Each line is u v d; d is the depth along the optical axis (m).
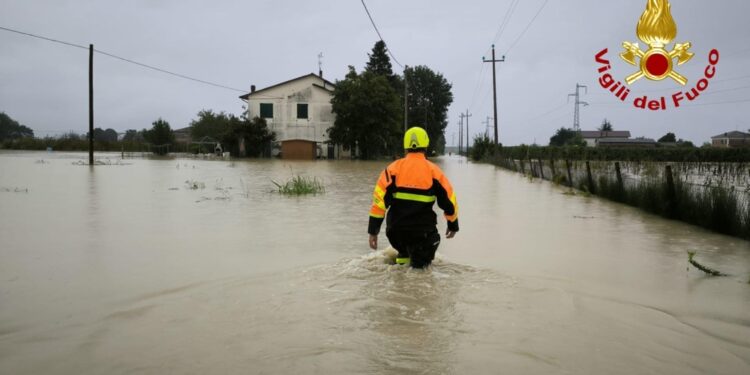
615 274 5.48
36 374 2.96
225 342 3.41
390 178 5.40
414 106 90.88
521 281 5.00
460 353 3.26
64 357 3.19
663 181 11.01
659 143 73.38
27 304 4.24
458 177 23.61
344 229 8.11
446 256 6.24
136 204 11.26
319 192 14.32
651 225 9.22
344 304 4.17
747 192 8.91
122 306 4.18
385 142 52.81
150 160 40.06
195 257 6.03
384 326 3.70
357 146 53.19
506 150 48.22
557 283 4.98
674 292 4.81
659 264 6.02
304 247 6.64
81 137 70.50
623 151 35.34
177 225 8.45
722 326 3.89
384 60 66.75
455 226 5.69
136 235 7.51
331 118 52.69
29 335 3.55
